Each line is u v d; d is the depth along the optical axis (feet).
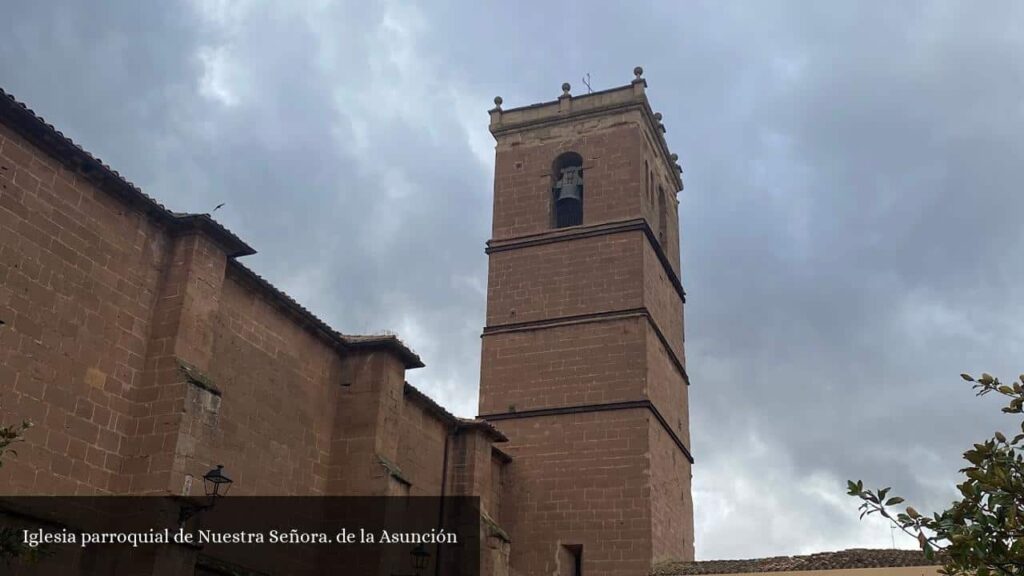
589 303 127.34
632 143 135.44
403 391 93.40
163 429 61.82
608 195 133.69
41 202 58.34
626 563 111.24
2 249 55.21
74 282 59.88
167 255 67.87
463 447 104.63
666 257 140.26
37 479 55.21
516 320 130.41
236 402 71.82
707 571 106.42
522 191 139.03
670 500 122.72
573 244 131.85
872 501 33.14
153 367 64.13
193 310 66.39
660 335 129.59
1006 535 31.27
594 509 115.34
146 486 60.34
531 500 118.73
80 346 59.57
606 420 119.44
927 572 95.25
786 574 101.14
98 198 62.75
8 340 54.70
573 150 138.82
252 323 75.36
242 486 71.15
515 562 116.06
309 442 81.00
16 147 57.11
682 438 135.23
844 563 99.96
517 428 123.44
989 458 32.86
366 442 83.30
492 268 135.13
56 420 57.06
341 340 86.07
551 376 124.98
